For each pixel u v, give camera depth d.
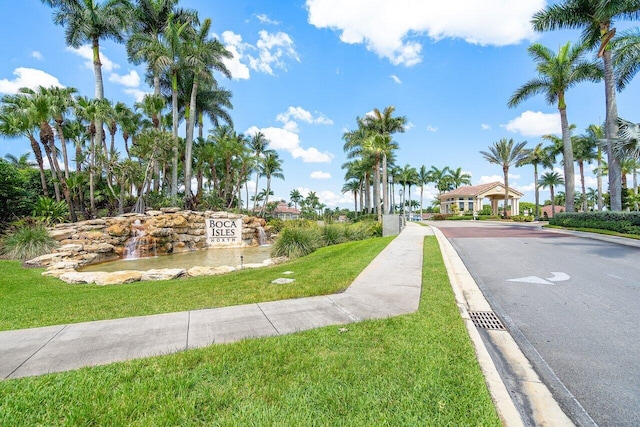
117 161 24.03
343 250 12.95
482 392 2.70
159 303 5.62
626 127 15.55
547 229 20.39
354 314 4.81
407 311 4.92
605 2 16.20
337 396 2.66
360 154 42.44
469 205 58.31
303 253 14.30
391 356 3.37
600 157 35.59
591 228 17.17
